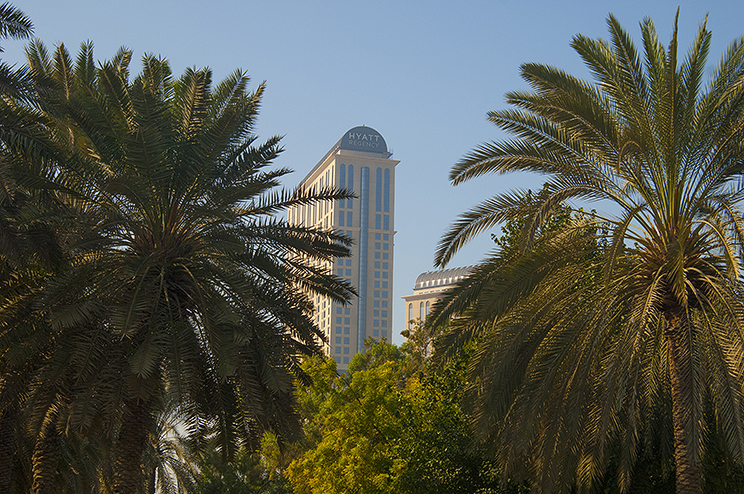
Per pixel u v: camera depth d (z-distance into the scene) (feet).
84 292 52.90
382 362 134.92
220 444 65.41
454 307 53.16
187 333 54.34
